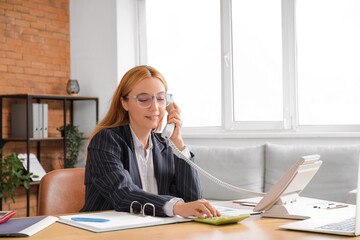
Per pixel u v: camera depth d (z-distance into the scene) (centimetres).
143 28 554
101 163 186
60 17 557
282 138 455
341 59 443
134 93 195
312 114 459
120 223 148
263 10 483
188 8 528
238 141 478
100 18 543
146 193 169
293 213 169
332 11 447
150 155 209
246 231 142
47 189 213
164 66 543
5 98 501
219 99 510
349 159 381
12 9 507
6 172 442
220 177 425
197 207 156
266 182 415
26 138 470
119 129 203
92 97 531
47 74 540
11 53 505
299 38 464
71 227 148
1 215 158
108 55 537
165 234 137
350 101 439
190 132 525
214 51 512
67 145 523
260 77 486
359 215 134
